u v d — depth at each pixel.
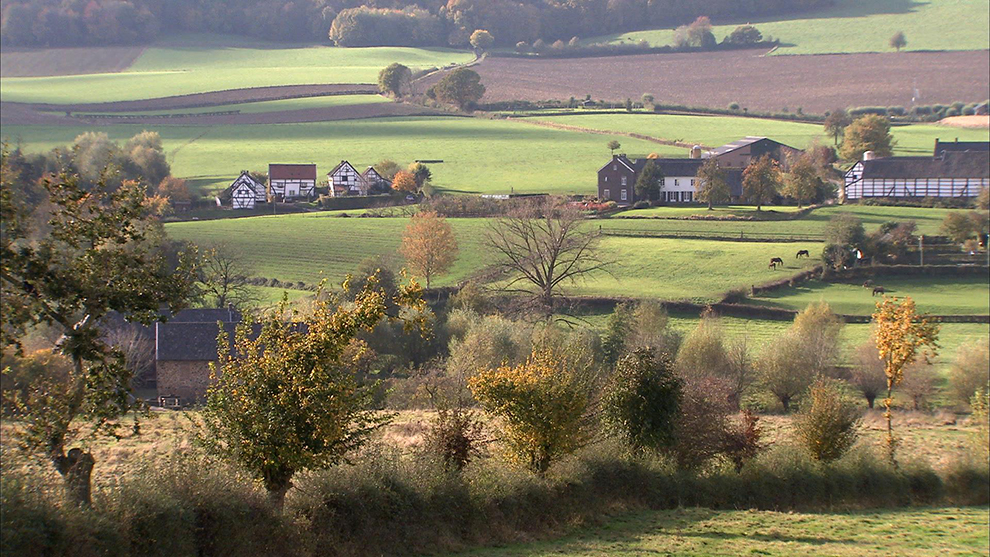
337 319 76.44
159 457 105.62
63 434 67.38
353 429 80.88
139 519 67.81
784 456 119.19
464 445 98.25
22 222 64.06
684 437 115.12
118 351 67.62
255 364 76.12
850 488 119.81
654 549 85.88
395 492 83.81
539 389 100.81
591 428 110.06
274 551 74.19
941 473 132.12
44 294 64.69
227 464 76.75
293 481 82.56
